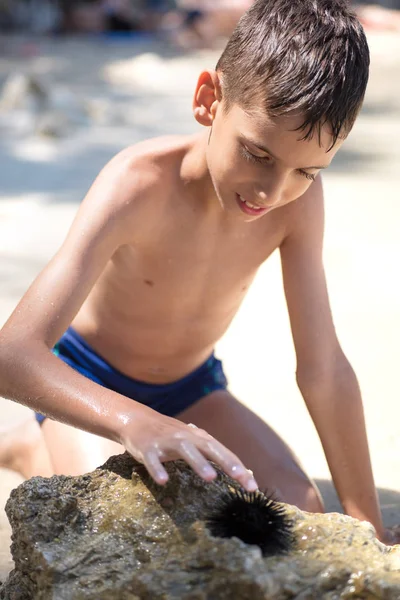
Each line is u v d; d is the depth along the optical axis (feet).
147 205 9.91
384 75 58.85
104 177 10.00
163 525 7.15
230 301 10.98
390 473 12.19
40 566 7.06
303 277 10.53
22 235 22.88
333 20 8.63
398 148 36.86
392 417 13.91
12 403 14.28
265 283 20.79
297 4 8.68
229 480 7.54
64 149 34.30
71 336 11.34
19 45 70.08
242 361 16.42
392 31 77.97
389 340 17.26
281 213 10.40
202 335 11.12
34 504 7.43
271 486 10.40
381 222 25.75
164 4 84.84
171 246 10.27
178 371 11.37
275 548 6.83
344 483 10.60
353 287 20.33
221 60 9.05
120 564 6.98
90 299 11.12
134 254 10.36
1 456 11.69
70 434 10.36
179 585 6.66
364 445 10.56
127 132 38.14
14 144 34.94
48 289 8.93
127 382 11.27
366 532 7.13
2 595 7.64
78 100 40.68
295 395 14.90
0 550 9.87
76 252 9.30
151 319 10.82
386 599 6.49
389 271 21.44
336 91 8.20
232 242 10.37
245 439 11.07
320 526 7.09
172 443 7.20
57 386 8.05
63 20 81.05
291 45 8.37
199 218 10.13
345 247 23.30
